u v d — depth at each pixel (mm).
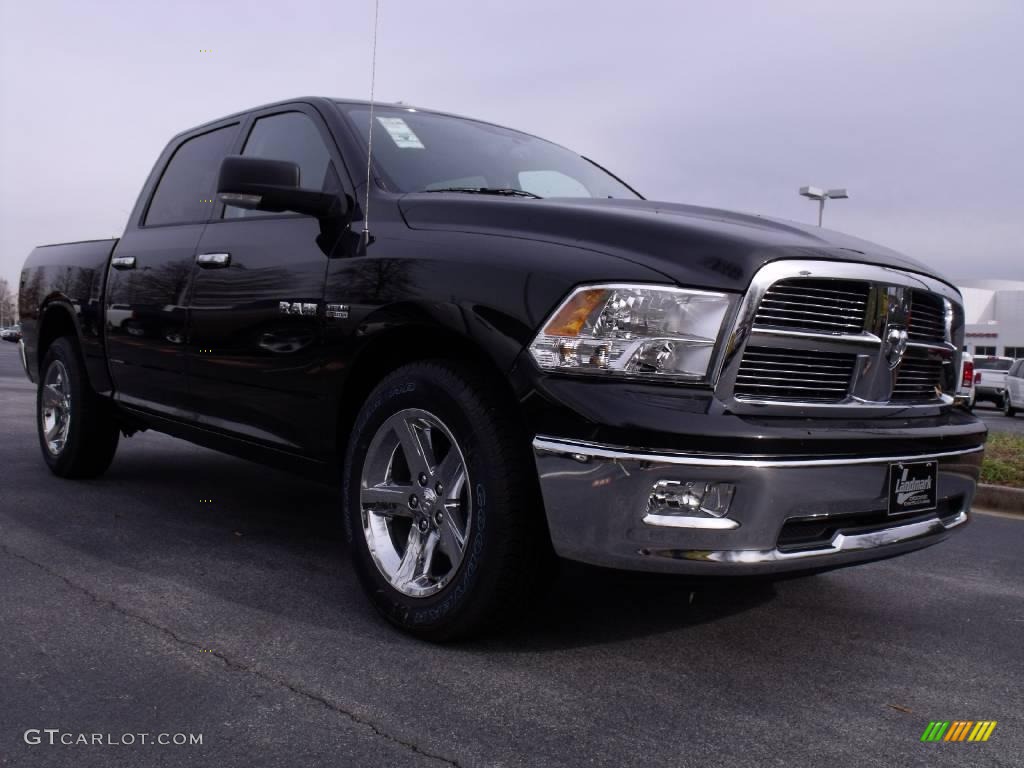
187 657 2514
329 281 3061
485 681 2424
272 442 3400
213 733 2076
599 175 4203
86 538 3736
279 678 2391
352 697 2289
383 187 3174
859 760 2082
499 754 2027
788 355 2467
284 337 3238
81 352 4770
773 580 2486
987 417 20359
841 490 2426
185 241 3959
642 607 3115
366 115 3576
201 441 3941
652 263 2400
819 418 2482
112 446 4875
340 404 3049
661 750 2080
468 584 2527
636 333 2332
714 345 2348
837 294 2539
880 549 2570
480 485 2502
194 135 4473
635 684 2455
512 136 4102
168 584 3156
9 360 23922
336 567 3441
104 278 4516
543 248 2557
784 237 2580
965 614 3258
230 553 3590
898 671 2662
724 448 2246
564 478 2326
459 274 2641
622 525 2281
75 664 2441
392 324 2783
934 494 2723
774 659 2705
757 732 2201
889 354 2635
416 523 2750
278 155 3750
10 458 5656
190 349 3785
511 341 2453
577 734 2141
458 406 2555
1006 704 2453
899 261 2793
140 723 2117
